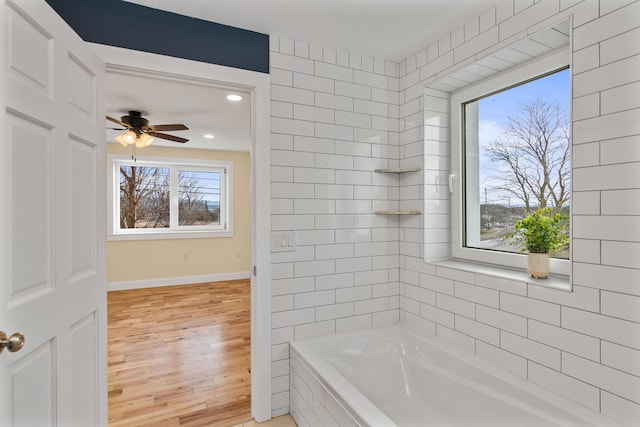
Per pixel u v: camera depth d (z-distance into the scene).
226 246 5.79
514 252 1.91
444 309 2.03
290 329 2.05
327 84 2.15
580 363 1.35
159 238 5.32
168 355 2.82
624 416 1.21
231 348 2.97
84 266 1.41
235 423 1.95
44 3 1.13
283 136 2.02
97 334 1.51
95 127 1.50
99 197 1.53
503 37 1.65
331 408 1.52
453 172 2.24
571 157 1.37
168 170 5.53
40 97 1.11
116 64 1.63
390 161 2.36
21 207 1.03
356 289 2.25
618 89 1.22
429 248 2.20
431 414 1.87
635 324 1.18
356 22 1.86
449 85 2.14
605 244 1.26
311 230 2.11
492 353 1.73
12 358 0.98
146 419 1.97
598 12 1.27
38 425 1.11
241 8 1.72
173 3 1.68
